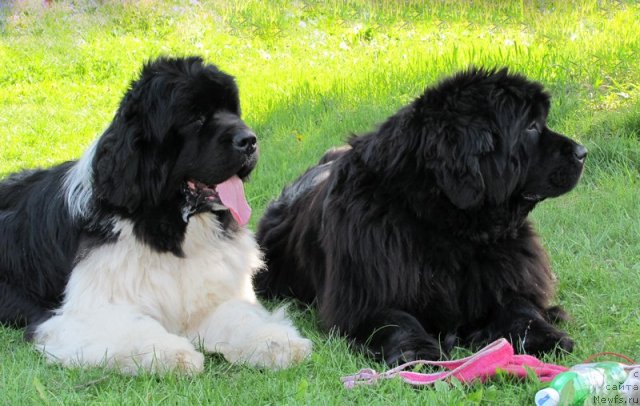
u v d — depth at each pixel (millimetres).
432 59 15492
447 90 5812
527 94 5848
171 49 20562
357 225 6020
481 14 21297
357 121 12336
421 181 5797
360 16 22359
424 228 5906
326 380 5184
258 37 21219
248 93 15406
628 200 8875
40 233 6359
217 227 6285
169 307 6082
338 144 11445
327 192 6570
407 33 20531
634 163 9906
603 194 9156
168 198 5953
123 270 5922
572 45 14992
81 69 19500
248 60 19312
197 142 5918
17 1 22781
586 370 4633
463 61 15031
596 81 12164
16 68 19422
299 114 13242
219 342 5832
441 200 5789
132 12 22875
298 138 12195
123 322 5633
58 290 6250
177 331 6207
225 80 6152
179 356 5320
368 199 6031
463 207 5625
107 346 5473
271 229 7754
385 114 12430
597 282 7012
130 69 19516
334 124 12445
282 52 19906
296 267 7223
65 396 4898
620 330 6012
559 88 12109
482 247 5988
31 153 13047
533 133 5891
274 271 7496
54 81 18844
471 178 5578
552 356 5527
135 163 5793
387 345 5590
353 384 4973
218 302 6277
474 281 5988
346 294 6047
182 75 5926
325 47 20047
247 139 5938
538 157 5922
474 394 4645
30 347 5824
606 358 5473
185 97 5852
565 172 5934
